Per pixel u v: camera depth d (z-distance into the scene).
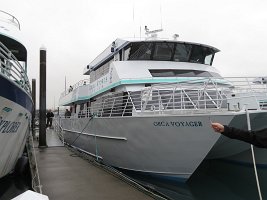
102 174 8.73
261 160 10.12
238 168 10.75
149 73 10.66
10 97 6.11
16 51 9.11
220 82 9.22
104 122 10.94
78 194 6.62
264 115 7.54
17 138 7.71
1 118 6.07
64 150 14.40
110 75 11.55
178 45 11.34
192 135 7.72
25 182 8.48
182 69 11.06
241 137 3.02
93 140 12.52
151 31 12.03
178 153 8.20
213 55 12.41
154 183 9.20
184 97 8.48
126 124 9.41
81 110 15.97
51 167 9.81
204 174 10.46
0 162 7.02
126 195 6.53
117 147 10.26
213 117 7.18
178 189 8.62
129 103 9.90
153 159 8.90
